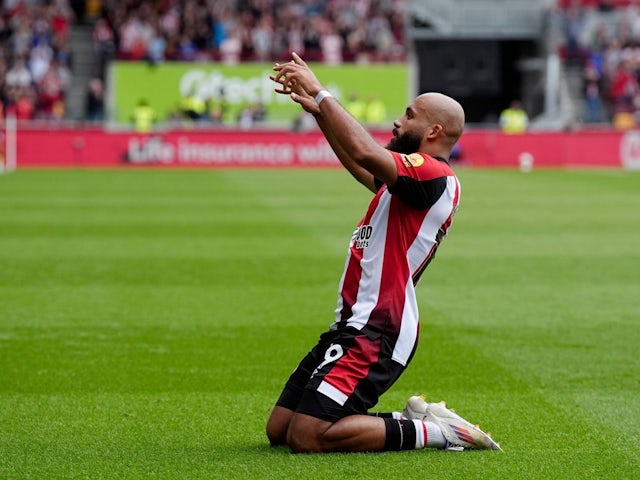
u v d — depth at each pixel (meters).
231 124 88.12
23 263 30.17
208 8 92.94
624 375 17.83
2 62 86.94
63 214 43.81
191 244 34.44
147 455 13.10
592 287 26.97
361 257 12.90
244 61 89.88
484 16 99.31
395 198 12.73
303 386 13.18
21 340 20.16
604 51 96.31
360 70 91.44
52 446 13.55
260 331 21.16
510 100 104.50
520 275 28.81
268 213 44.69
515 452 13.31
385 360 12.69
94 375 17.50
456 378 17.56
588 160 85.00
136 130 81.50
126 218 42.38
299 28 92.69
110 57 89.06
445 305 24.25
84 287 26.22
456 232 38.97
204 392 16.47
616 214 46.28
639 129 85.31
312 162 83.12
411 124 12.87
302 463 12.55
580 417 15.19
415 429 13.00
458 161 84.75
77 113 90.44
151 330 21.16
